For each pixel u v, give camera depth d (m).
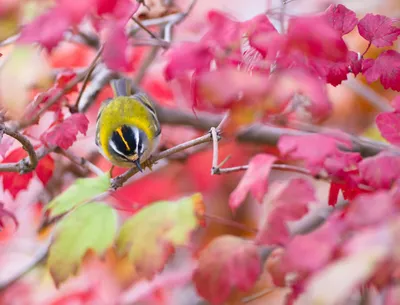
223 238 5.11
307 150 5.11
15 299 5.32
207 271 5.11
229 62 5.11
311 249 5.05
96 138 5.31
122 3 5.11
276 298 5.32
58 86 5.23
